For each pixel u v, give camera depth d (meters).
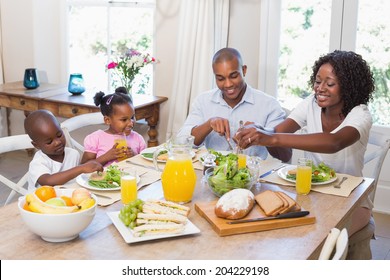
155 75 3.98
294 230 1.53
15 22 4.36
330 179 1.96
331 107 2.20
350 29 3.36
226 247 1.41
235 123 2.59
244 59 3.64
